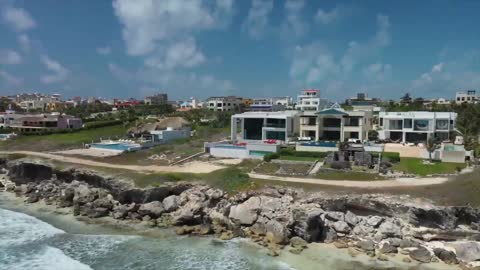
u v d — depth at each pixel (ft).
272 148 296.10
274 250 158.61
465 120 396.98
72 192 235.61
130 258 154.10
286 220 173.78
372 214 184.55
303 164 257.96
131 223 196.65
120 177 237.04
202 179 227.81
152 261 151.33
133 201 216.33
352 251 155.74
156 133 394.52
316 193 195.72
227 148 309.63
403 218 177.17
